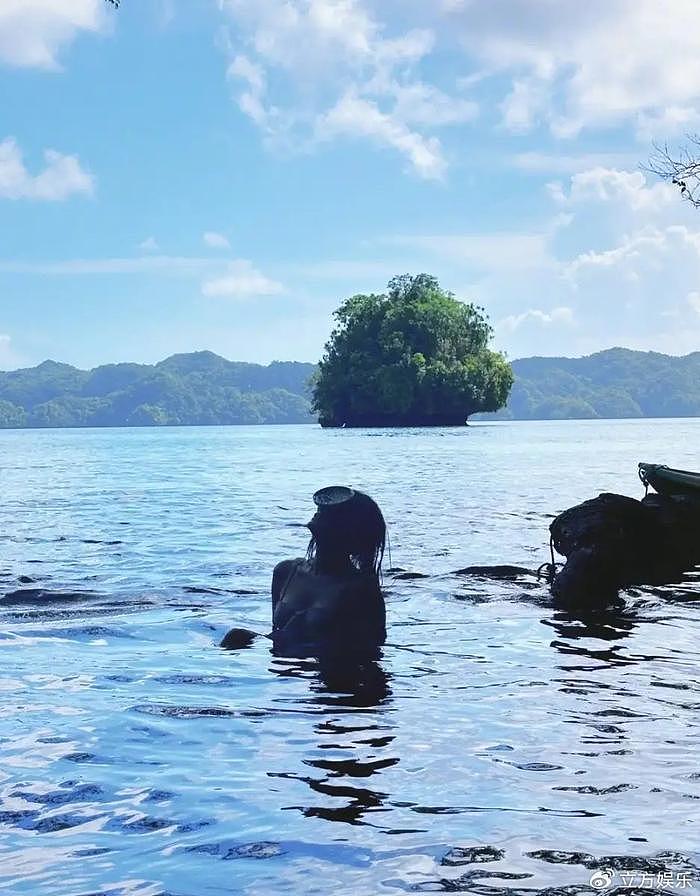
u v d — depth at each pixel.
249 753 4.37
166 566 10.52
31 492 23.66
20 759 4.28
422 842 3.34
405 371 134.38
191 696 5.41
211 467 37.22
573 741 4.57
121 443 94.75
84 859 3.22
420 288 149.00
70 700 5.31
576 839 3.36
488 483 25.27
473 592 9.04
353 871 3.11
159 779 4.02
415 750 4.43
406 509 17.55
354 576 6.98
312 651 6.62
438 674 5.99
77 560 11.01
